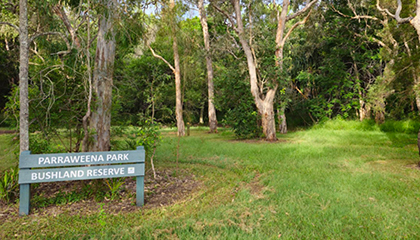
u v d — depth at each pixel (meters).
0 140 9.88
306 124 28.20
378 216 3.87
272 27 18.00
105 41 5.98
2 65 22.27
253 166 7.73
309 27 20.91
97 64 5.99
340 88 23.97
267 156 9.20
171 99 23.98
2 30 13.59
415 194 4.87
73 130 6.12
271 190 5.18
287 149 10.56
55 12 6.64
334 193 4.88
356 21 22.55
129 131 7.11
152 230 3.46
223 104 16.89
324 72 24.70
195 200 4.81
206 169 7.55
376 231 3.43
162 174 6.91
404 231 3.39
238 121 15.73
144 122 6.69
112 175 4.36
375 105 21.98
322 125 22.72
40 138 5.94
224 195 5.07
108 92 6.09
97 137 5.97
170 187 5.74
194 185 5.89
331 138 14.76
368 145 12.20
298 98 26.36
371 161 8.42
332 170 7.00
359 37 23.19
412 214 3.94
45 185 5.70
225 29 23.44
